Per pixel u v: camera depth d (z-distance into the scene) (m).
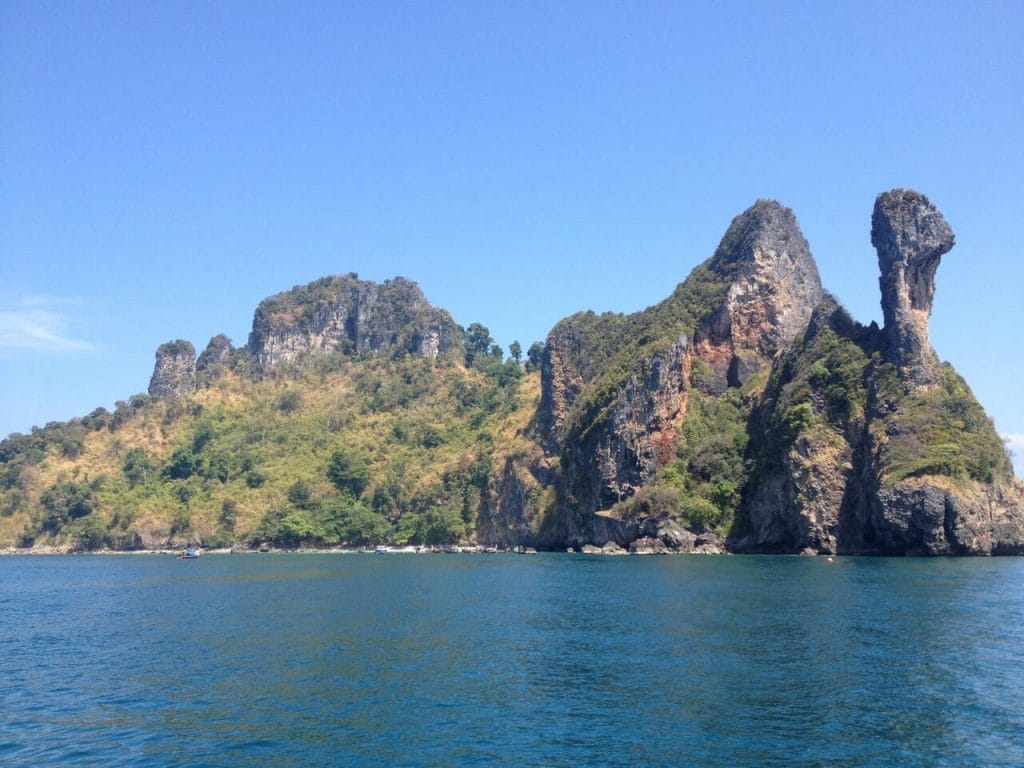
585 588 90.06
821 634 56.03
